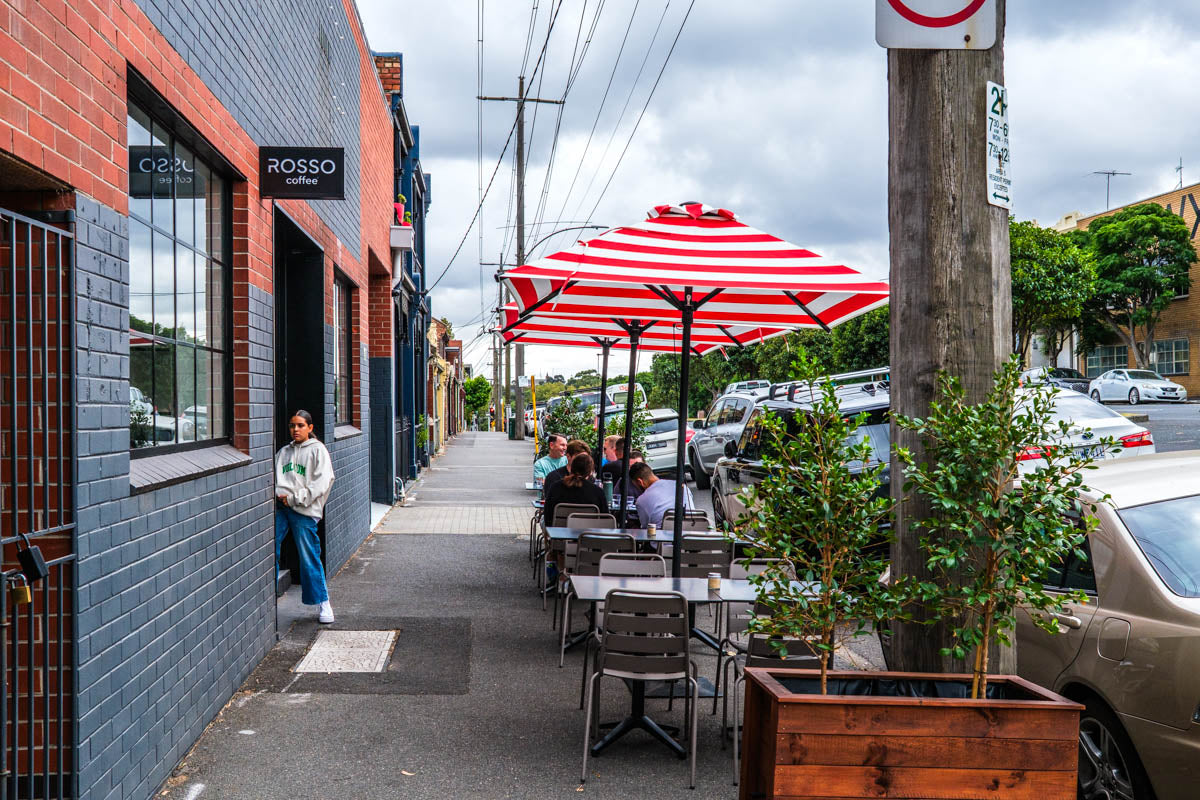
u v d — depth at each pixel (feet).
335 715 19.17
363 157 44.24
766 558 13.23
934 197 11.91
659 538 26.68
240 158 20.88
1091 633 14.34
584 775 16.31
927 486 11.02
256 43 22.65
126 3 14.01
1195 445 72.74
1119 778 13.78
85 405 12.39
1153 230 153.38
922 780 10.52
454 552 39.86
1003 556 10.88
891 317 12.29
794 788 10.46
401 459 71.41
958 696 11.55
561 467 37.19
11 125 10.48
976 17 11.82
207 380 19.99
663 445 69.31
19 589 10.59
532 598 30.96
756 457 39.70
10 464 12.08
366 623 27.04
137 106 15.81
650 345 35.01
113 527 13.30
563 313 27.71
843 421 11.94
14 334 11.05
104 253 13.07
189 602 16.89
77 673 12.09
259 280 22.61
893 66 12.18
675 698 20.29
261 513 22.79
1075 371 144.25
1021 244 124.36
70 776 12.03
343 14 38.04
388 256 56.49
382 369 57.31
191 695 17.08
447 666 22.95
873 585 11.54
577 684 21.79
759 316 27.04
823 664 11.62
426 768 16.57
